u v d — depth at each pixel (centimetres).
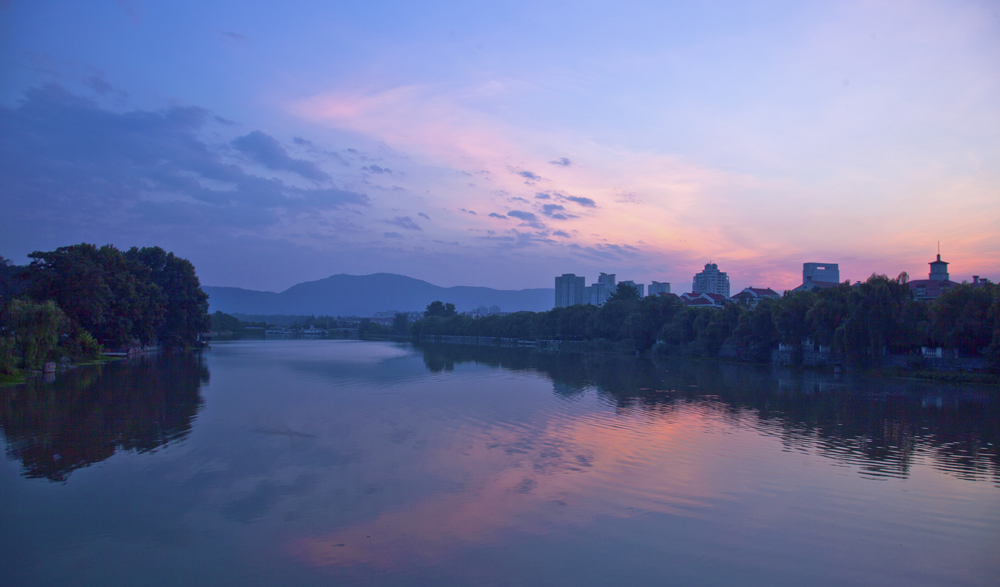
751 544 1822
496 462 2758
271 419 3869
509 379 6606
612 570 1641
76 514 2044
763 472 2594
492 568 1647
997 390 5528
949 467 2692
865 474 2575
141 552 1742
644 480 2469
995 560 1719
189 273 11594
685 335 10731
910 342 6931
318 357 10669
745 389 5653
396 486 2380
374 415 4047
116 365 8012
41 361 6625
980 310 6112
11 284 10056
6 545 1786
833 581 1591
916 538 1873
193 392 5241
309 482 2431
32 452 2909
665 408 4400
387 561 1688
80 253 8288
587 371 7712
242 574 1606
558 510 2106
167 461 2752
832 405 4584
